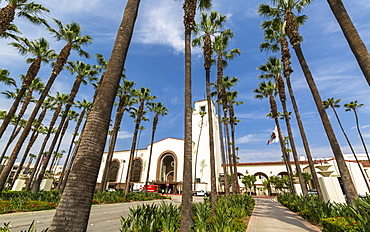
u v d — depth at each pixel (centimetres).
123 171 5212
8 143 2636
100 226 843
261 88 2492
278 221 902
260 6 1445
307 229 731
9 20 1273
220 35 1731
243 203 1246
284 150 2262
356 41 629
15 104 1480
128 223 611
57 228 295
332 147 862
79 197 326
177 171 4588
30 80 1617
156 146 5125
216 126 5578
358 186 2958
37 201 1294
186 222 594
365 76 589
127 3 578
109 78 445
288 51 1544
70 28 1853
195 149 4928
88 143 370
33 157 6316
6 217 941
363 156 4891
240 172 4569
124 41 503
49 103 3059
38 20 1485
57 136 2030
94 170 361
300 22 1452
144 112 3494
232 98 2797
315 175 1248
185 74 860
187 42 917
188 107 790
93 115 398
